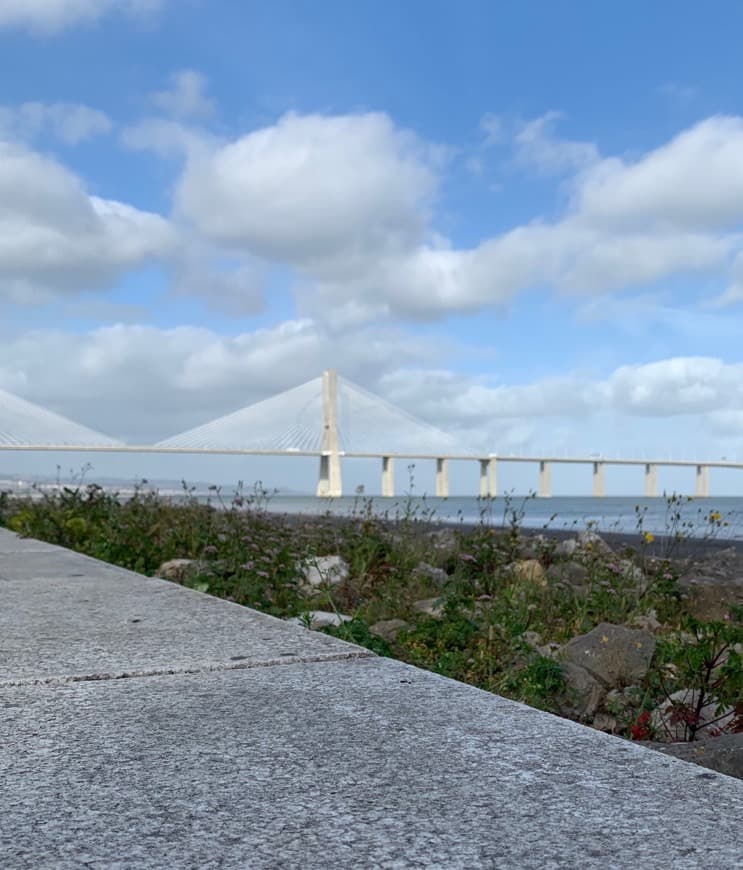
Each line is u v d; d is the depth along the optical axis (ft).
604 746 6.25
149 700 7.56
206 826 4.88
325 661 9.12
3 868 4.38
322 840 4.70
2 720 6.98
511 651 14.30
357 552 25.29
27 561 19.67
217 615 11.91
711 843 4.65
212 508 29.89
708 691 12.17
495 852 4.54
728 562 31.96
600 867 4.37
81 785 5.52
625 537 39.83
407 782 5.54
